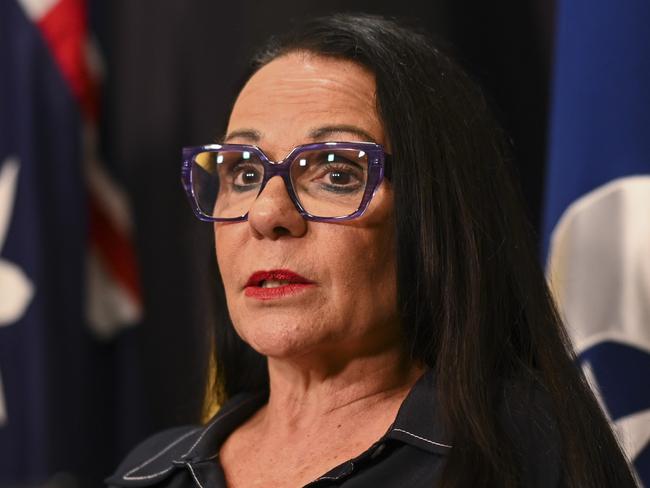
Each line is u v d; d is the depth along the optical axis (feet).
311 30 6.75
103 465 13.39
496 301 6.35
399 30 6.75
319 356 6.43
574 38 8.60
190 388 13.15
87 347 13.14
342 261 6.17
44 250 12.77
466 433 5.87
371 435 6.32
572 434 6.02
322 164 6.23
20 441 12.61
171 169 13.46
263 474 6.48
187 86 13.32
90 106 13.42
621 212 8.37
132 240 13.60
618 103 8.39
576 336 8.41
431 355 6.48
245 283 6.35
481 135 6.66
